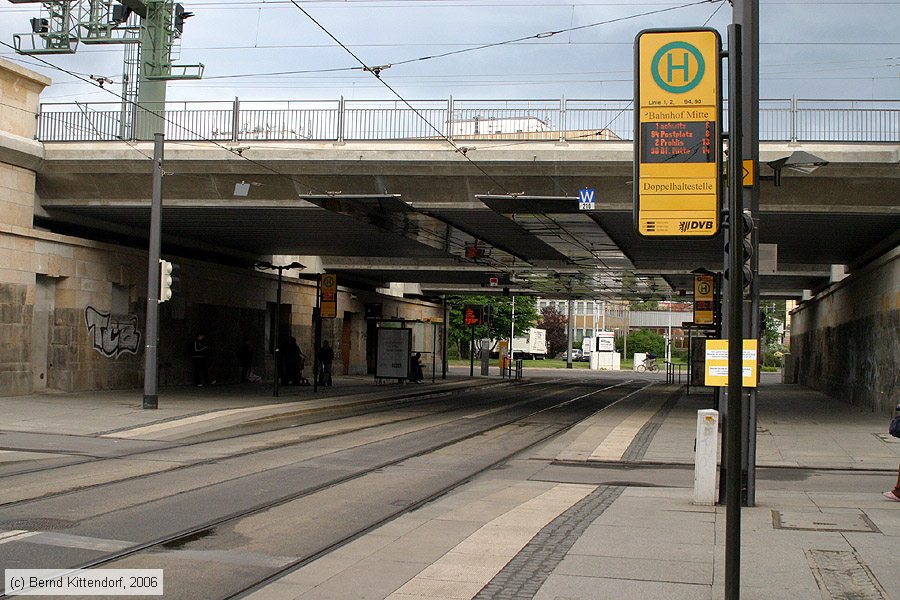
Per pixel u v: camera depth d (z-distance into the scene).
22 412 21.44
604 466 16.09
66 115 26.11
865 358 30.89
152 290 22.75
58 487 11.97
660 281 49.59
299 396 30.95
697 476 11.32
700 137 9.67
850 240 29.88
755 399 11.36
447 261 45.38
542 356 104.62
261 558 8.17
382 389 37.81
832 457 17.52
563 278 48.62
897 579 7.24
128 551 8.30
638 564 7.76
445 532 9.50
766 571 7.50
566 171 23.36
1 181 24.80
